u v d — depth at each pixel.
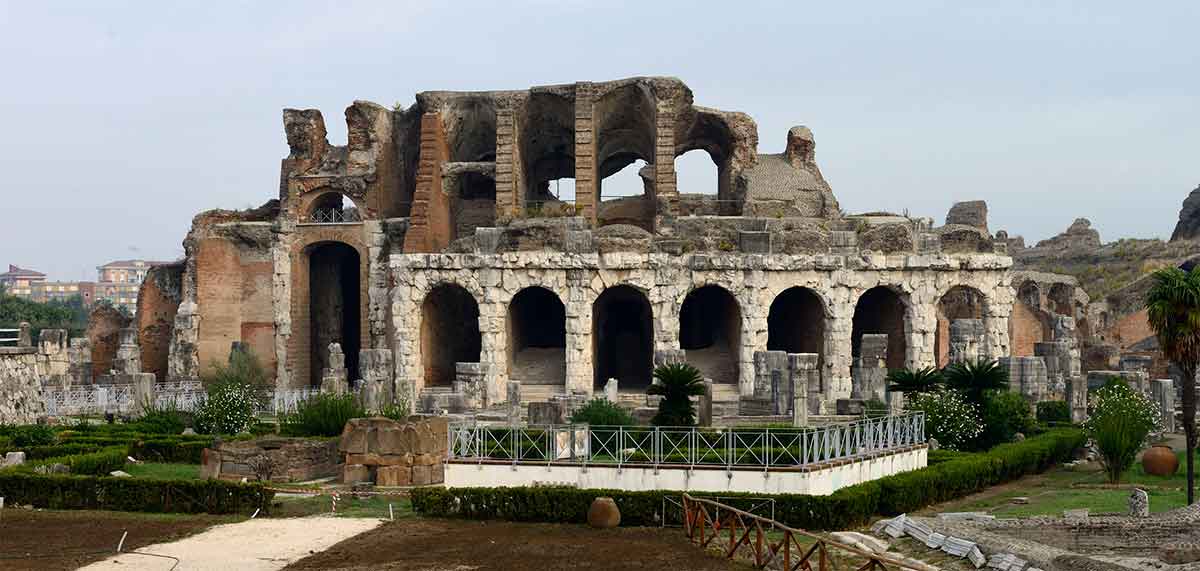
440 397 78.25
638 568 35.91
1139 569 32.91
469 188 103.69
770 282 86.44
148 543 38.81
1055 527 38.56
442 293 92.31
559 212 93.81
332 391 64.56
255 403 73.75
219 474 51.16
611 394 76.31
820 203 96.69
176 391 84.25
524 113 97.38
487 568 35.84
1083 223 135.38
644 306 97.81
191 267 98.06
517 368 90.81
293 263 97.06
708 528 41.53
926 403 59.72
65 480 45.12
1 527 41.31
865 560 36.16
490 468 48.34
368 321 95.88
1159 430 65.69
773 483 45.06
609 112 98.12
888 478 46.81
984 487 52.41
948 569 35.22
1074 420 68.94
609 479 46.88
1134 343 105.50
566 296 86.88
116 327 102.31
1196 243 117.81
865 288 87.38
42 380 75.56
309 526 41.53
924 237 88.94
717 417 71.31
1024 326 100.62
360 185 98.50
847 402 73.75
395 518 43.06
